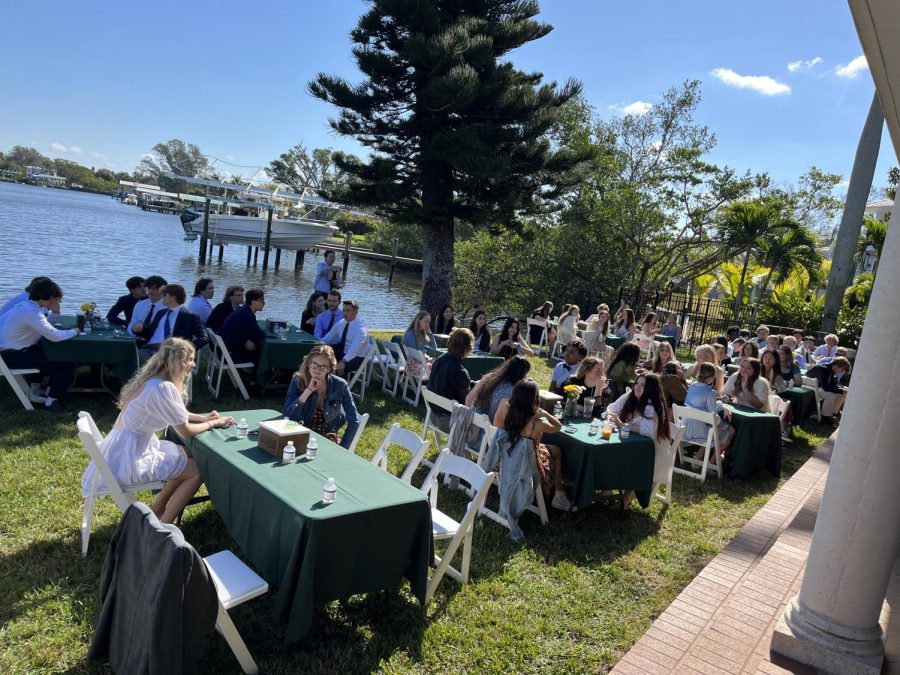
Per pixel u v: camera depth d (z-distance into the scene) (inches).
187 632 97.9
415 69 566.9
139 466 148.8
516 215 669.9
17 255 969.5
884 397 112.0
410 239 1849.2
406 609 142.2
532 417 184.2
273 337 305.6
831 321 646.5
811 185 874.8
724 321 721.0
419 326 333.4
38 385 250.5
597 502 224.1
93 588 137.3
